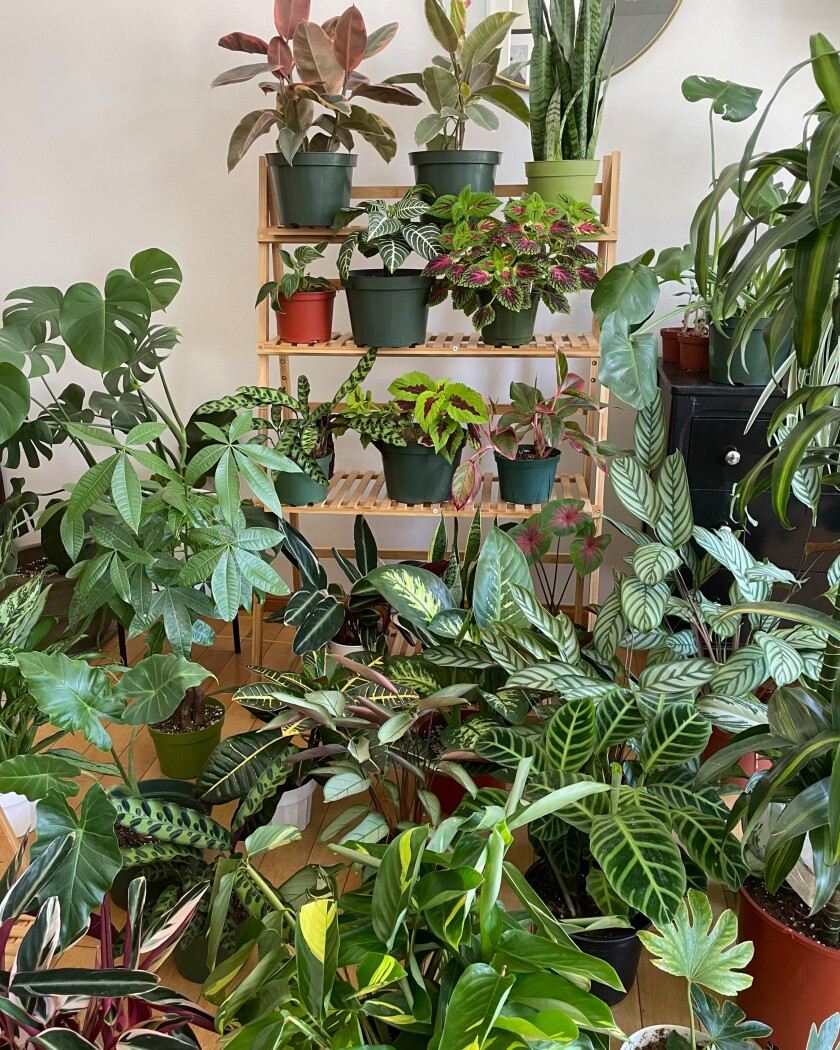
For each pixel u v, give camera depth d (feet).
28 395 5.29
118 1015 3.45
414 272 7.38
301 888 4.32
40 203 9.00
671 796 4.35
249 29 8.25
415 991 3.13
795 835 3.47
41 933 3.38
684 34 7.82
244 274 8.93
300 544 6.63
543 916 3.23
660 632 5.54
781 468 3.65
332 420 7.39
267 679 5.92
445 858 3.31
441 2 7.82
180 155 8.66
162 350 9.29
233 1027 3.93
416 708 4.80
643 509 5.42
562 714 4.25
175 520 5.57
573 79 6.68
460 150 6.79
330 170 6.97
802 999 4.10
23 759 4.09
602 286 6.02
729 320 7.06
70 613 5.57
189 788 5.47
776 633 5.16
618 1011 4.72
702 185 8.20
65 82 8.60
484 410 6.64
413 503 7.44
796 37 7.74
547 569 9.23
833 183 3.55
